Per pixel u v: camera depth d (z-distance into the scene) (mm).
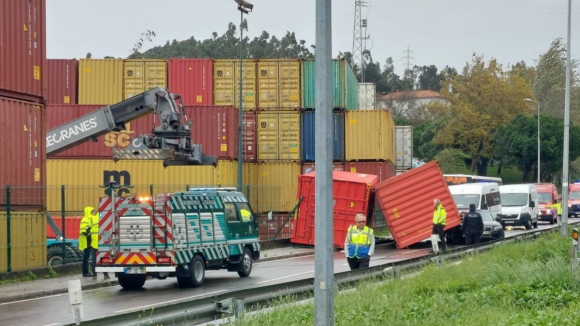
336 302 14656
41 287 23062
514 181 111750
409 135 63438
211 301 12500
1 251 24688
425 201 37938
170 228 21766
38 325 15898
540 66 136500
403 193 37969
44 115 27141
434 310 13633
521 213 57000
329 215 9906
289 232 42562
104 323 10445
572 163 105750
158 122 40969
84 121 27938
